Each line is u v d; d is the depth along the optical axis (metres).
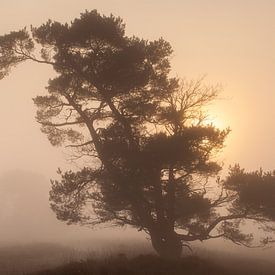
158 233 80.19
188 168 78.88
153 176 77.62
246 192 78.69
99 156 81.19
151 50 83.25
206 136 77.69
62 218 80.88
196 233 84.12
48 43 82.19
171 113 82.06
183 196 81.06
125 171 78.25
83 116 83.69
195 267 66.62
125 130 80.69
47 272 62.72
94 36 80.06
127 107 82.50
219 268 70.75
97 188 82.50
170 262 68.12
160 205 79.50
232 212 82.88
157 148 75.38
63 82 83.81
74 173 80.56
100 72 80.88
